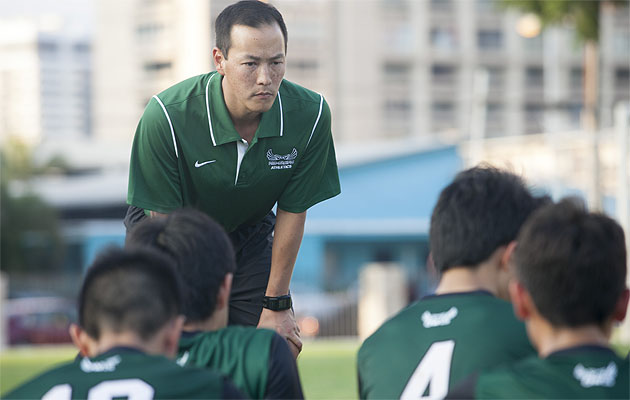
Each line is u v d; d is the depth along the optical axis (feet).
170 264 22.20
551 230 20.89
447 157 295.48
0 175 322.96
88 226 315.58
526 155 216.54
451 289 25.68
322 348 117.80
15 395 21.57
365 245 304.30
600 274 20.45
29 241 312.91
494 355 23.91
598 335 20.97
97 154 438.81
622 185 103.81
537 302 20.93
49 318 188.55
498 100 655.35
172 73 539.29
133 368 21.36
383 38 641.40
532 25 206.59
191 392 21.57
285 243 37.24
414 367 24.67
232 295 39.11
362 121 633.20
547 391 20.42
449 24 652.07
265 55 32.53
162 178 35.32
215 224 25.50
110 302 21.07
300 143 36.09
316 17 629.51
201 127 34.73
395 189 292.81
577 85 630.33
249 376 24.59
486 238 25.30
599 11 200.85
